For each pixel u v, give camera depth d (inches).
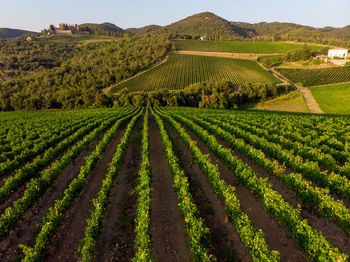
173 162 620.7
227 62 4699.8
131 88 3703.3
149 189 461.1
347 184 440.8
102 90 3764.8
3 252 358.9
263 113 1859.0
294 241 353.1
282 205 378.6
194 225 352.5
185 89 3326.8
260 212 435.5
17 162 675.4
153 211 456.4
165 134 915.4
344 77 3324.3
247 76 3961.6
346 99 2487.7
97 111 2267.5
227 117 1446.9
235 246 352.2
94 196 525.7
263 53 5324.8
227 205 407.2
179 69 4315.9
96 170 680.4
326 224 391.5
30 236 393.1
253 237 325.7
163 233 392.2
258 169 639.8
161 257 342.3
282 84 3307.1
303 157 692.7
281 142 799.7
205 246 345.4
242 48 5772.6
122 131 1238.3
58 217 391.9
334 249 289.0
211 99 2714.1
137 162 729.6
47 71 4490.7
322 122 1186.6
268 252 303.0
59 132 1141.7
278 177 539.8
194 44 6146.7
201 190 529.3
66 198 443.8
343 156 642.2
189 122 1182.9
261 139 779.4
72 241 378.9
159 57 4724.4
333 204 374.0
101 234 392.2
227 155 644.1
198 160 643.5
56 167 589.3
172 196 513.0
